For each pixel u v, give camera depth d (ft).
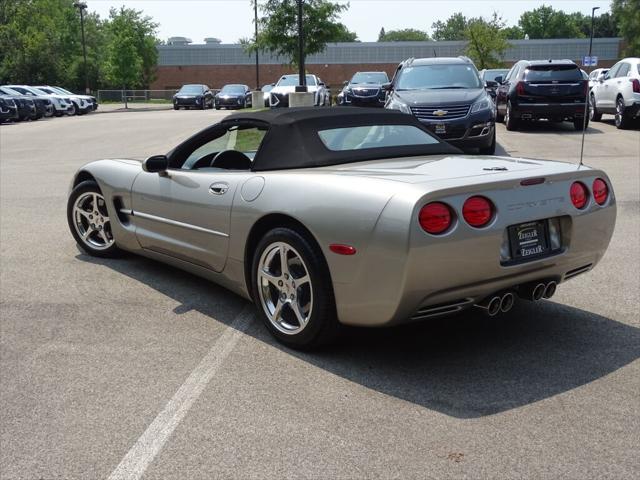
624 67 58.80
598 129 57.67
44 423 10.51
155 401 11.16
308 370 12.25
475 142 38.04
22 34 175.01
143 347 13.47
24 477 9.07
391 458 9.32
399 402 10.95
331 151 13.91
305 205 12.25
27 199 31.40
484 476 8.86
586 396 11.07
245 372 12.21
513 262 11.80
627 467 9.02
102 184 18.76
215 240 14.66
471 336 13.74
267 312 13.58
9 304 16.20
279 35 103.24
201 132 16.10
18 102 100.68
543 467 9.04
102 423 10.48
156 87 232.53
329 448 9.61
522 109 54.90
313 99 76.95
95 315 15.38
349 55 217.15
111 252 19.94
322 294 12.18
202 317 15.14
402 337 13.74
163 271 18.84
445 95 38.70
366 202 11.37
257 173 13.96
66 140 65.46
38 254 20.89
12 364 12.73
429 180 11.55
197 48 228.84
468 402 10.91
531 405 10.78
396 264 10.93
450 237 10.98
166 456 9.50
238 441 9.85
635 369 12.10
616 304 15.58
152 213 16.83
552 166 13.20
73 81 213.05
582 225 12.68
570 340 13.47
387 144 14.71
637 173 34.19
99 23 222.89
